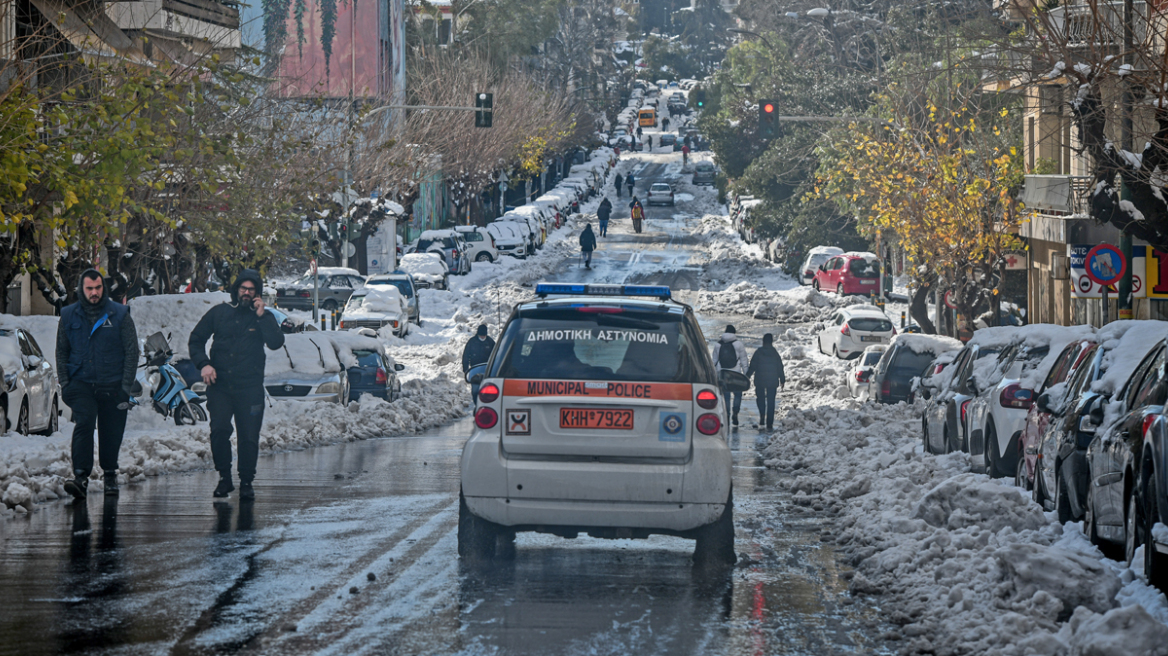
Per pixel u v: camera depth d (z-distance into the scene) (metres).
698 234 159.38
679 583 15.29
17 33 38.91
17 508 20.34
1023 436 22.48
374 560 16.34
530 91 156.38
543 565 16.31
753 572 16.11
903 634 12.66
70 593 14.04
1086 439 17.53
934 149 62.81
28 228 37.25
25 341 31.86
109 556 16.36
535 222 140.38
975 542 15.97
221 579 14.94
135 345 22.11
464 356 41.88
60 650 11.54
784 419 42.72
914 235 63.66
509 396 15.55
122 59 36.38
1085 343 20.50
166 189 47.16
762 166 119.75
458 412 49.69
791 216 119.38
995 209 63.56
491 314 91.44
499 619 13.14
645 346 15.75
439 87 132.25
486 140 142.25
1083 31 37.12
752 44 139.50
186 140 41.22
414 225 144.25
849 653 11.98
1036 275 72.88
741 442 38.47
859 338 73.12
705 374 15.77
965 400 28.25
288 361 40.50
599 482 15.29
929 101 63.28
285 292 87.00
